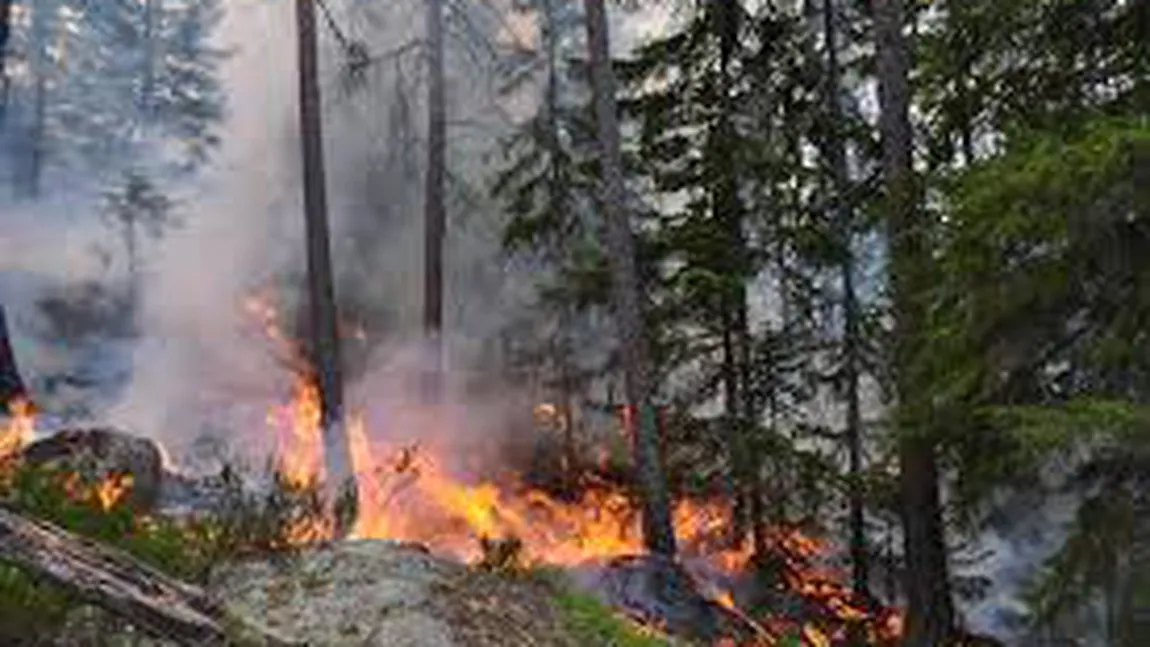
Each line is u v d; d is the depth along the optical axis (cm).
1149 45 1023
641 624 1140
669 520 1523
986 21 1059
